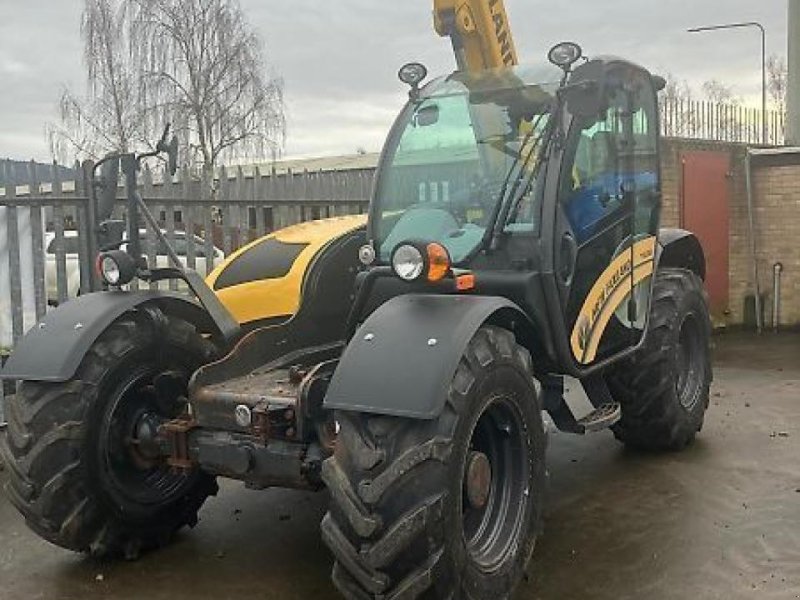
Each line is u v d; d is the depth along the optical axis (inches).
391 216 168.2
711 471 199.6
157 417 157.2
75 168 245.0
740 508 176.9
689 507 178.2
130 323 156.6
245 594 145.8
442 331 125.3
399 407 118.6
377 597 119.7
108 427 152.5
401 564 119.4
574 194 162.7
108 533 154.5
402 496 118.3
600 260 173.8
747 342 368.2
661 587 144.3
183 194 273.9
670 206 375.2
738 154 394.6
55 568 157.2
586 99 147.5
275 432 138.8
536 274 153.3
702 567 151.0
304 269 169.0
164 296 161.8
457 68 194.2
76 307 156.9
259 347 159.5
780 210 389.4
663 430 208.4
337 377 123.5
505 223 155.4
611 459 211.0
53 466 147.3
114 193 162.6
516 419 139.9
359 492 118.9
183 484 164.7
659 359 202.8
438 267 132.6
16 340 236.5
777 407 256.2
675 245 229.1
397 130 172.6
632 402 205.2
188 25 814.5
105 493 152.7
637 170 190.1
